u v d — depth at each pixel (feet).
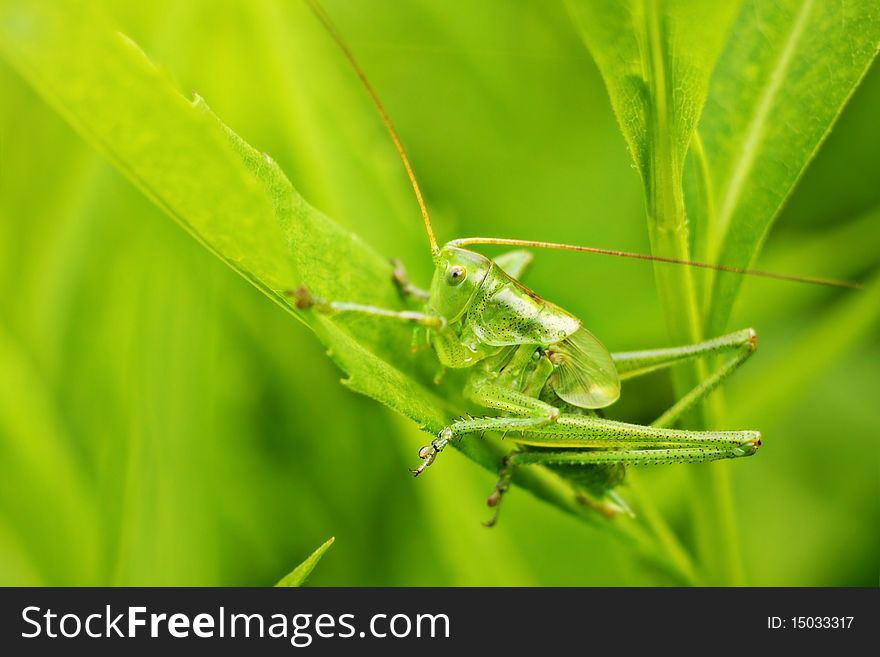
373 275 0.59
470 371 0.62
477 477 0.63
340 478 0.65
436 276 0.61
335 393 0.65
